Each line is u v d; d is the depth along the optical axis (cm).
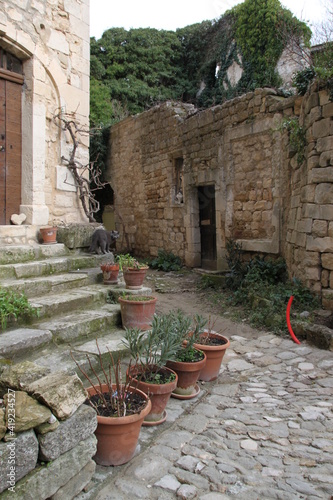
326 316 468
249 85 1280
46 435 181
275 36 1204
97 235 526
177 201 990
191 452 233
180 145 944
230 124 764
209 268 900
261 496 194
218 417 282
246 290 627
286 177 628
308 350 425
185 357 319
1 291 337
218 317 576
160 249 1055
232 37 1420
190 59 1689
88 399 233
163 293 734
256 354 421
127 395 245
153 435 256
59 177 549
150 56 1683
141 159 1130
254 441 247
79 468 196
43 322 348
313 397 314
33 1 503
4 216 491
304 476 211
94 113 1484
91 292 420
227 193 782
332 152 472
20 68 508
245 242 723
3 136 488
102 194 1412
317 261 498
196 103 1584
